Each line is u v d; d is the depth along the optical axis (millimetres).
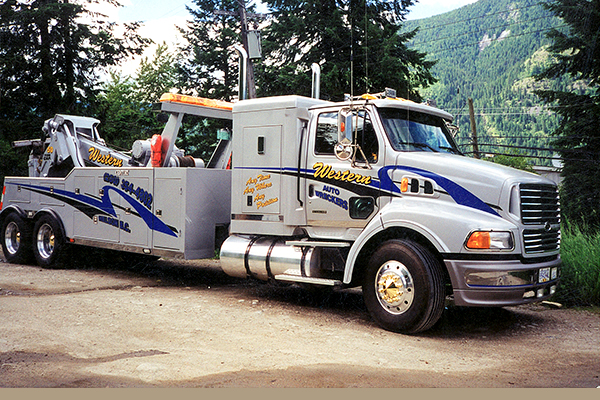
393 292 5801
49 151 10555
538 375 4434
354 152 6391
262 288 8266
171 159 8781
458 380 4223
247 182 7359
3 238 10758
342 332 5711
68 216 9688
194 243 7828
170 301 7027
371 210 6352
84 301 6816
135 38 19656
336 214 6629
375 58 15156
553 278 6066
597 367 4703
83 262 10070
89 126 10539
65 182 9742
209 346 4961
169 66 28922
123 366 4281
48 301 6754
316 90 8508
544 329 6125
